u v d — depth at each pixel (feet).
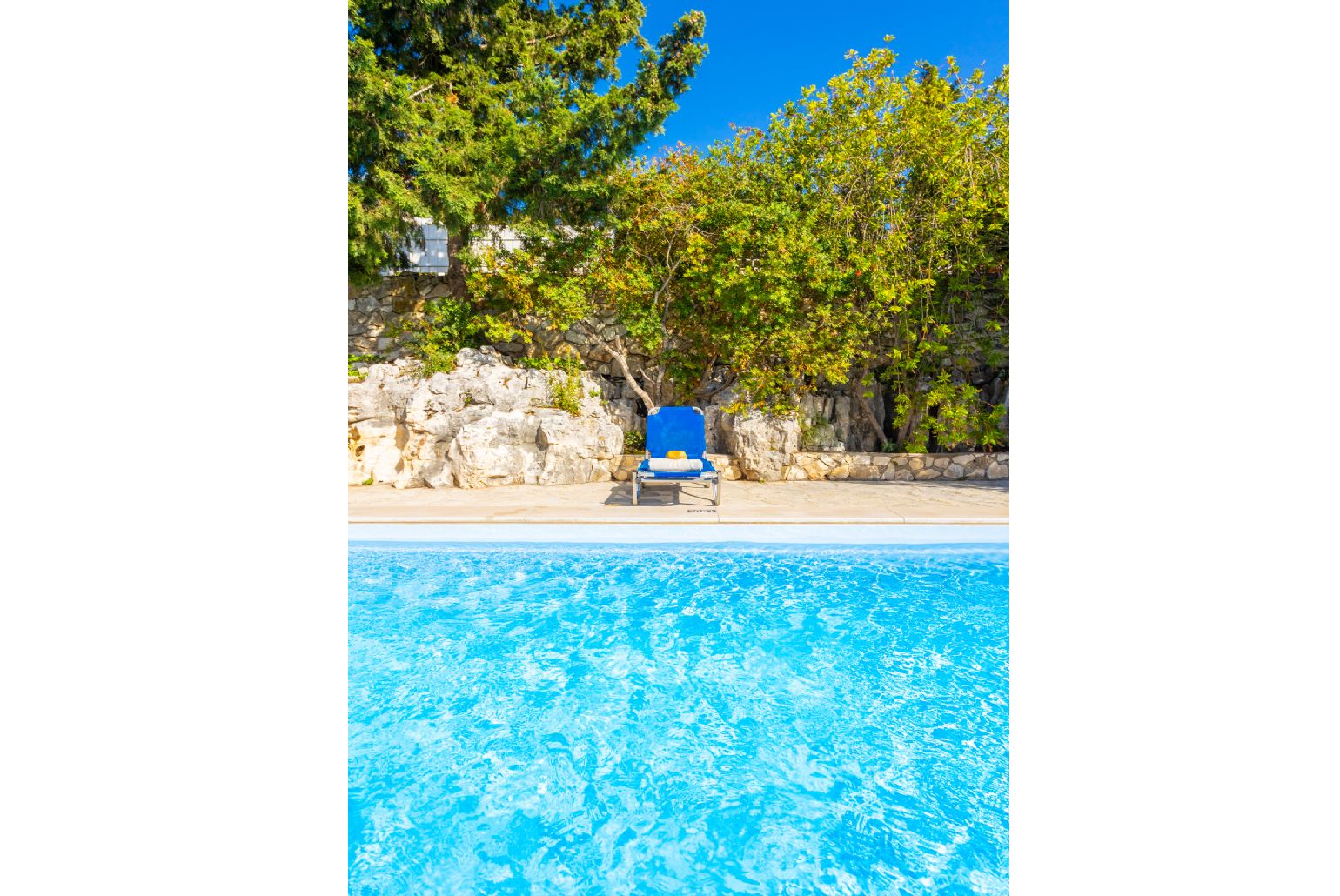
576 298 36.52
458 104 37.45
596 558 21.30
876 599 18.19
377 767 10.67
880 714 12.41
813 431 40.57
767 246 36.27
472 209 33.99
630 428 43.32
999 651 15.14
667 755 11.08
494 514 24.77
